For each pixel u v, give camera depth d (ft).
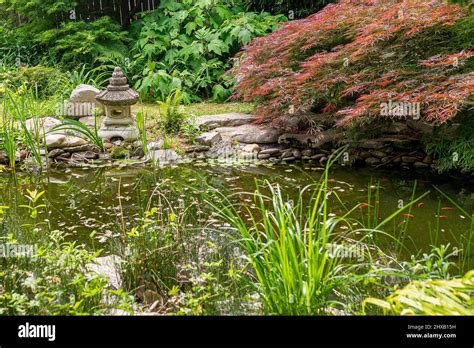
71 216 17.47
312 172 22.35
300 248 9.96
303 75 23.04
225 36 35.19
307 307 9.46
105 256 14.06
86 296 9.86
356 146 23.65
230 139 25.38
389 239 15.35
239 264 12.47
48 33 34.71
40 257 11.80
